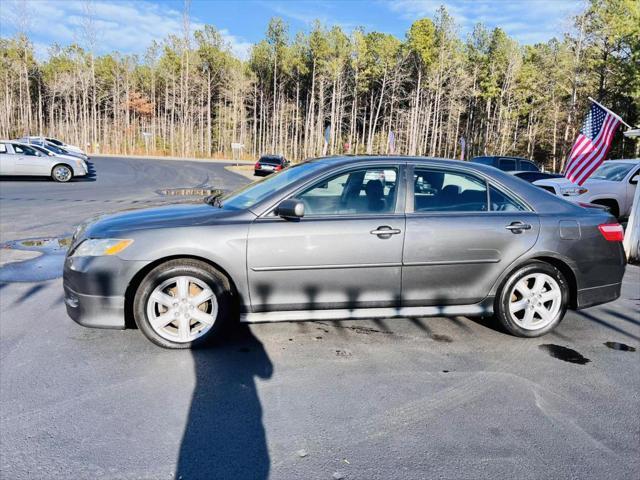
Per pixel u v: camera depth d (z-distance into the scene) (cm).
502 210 387
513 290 384
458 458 232
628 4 3012
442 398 292
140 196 1438
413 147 5809
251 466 224
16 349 348
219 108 7681
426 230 362
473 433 254
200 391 294
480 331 407
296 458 230
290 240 346
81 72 6700
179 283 348
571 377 324
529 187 399
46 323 400
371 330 403
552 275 389
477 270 374
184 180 2298
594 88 3566
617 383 317
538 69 5147
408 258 361
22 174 1731
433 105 6194
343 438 248
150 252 335
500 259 376
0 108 6600
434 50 5534
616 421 269
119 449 234
